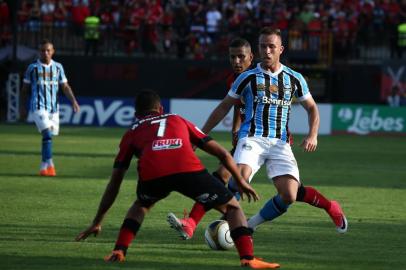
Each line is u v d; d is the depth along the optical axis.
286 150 26.30
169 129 22.75
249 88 26.48
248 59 29.48
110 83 98.31
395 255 25.66
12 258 24.00
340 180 47.41
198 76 98.44
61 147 64.19
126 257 24.31
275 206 26.44
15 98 89.38
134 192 40.38
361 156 63.38
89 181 44.09
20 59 94.69
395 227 31.28
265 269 22.55
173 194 39.56
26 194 38.47
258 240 27.89
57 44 99.19
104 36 99.62
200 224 31.14
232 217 22.75
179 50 99.44
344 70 99.25
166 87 98.62
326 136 85.56
